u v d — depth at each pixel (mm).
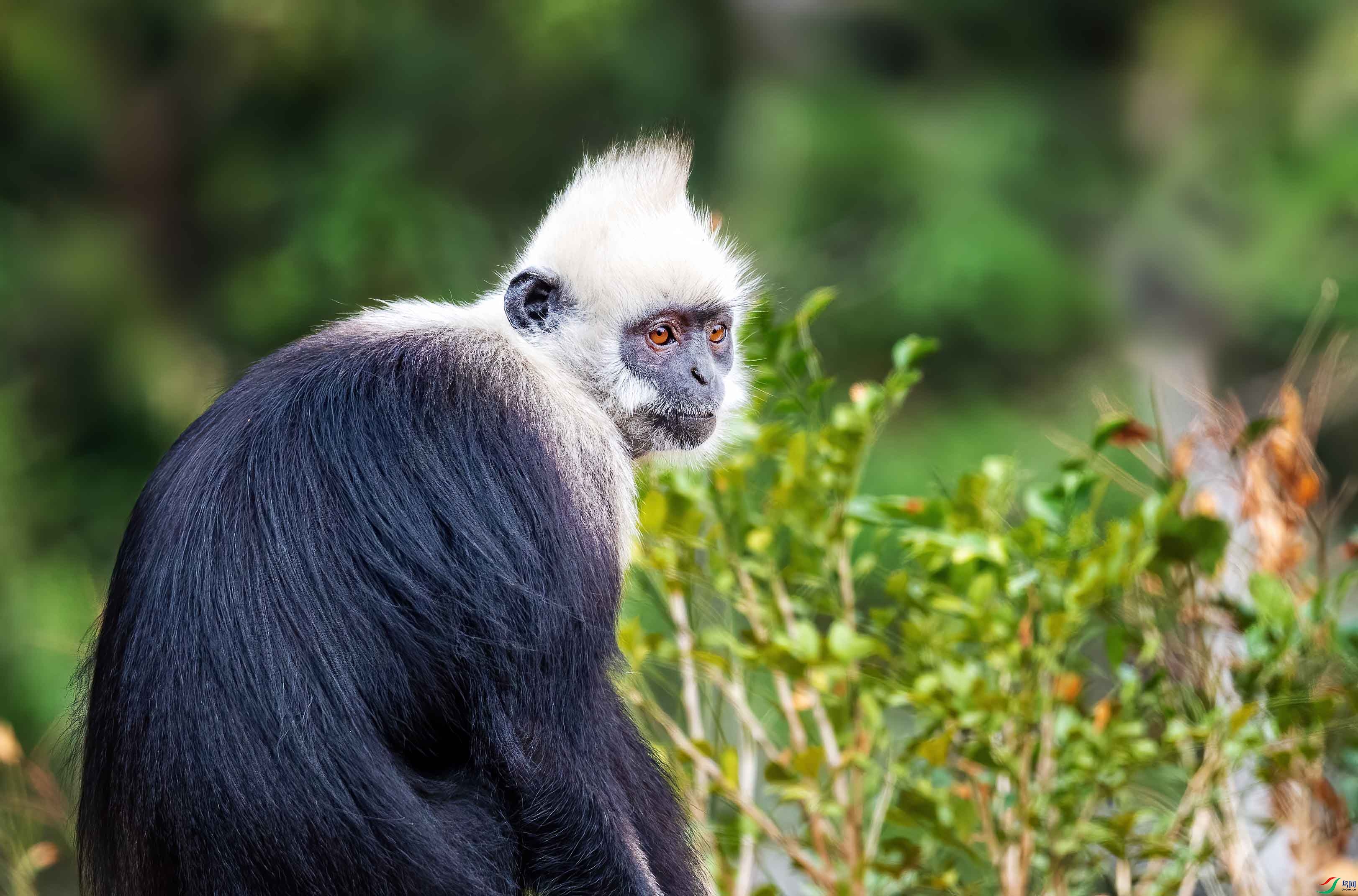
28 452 25531
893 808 9742
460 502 7738
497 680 7602
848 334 28516
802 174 29781
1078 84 32750
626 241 9781
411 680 7574
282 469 7676
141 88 32188
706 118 32062
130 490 27766
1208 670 10297
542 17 30234
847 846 10062
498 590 7645
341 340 8352
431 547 7652
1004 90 31953
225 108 32156
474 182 30984
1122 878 9930
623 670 8430
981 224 28594
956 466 26203
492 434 7977
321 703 7328
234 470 7695
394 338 8359
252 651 7312
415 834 7309
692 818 9820
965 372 28422
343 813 7227
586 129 31234
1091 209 30750
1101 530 14180
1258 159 31062
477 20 31359
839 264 29141
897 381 10797
